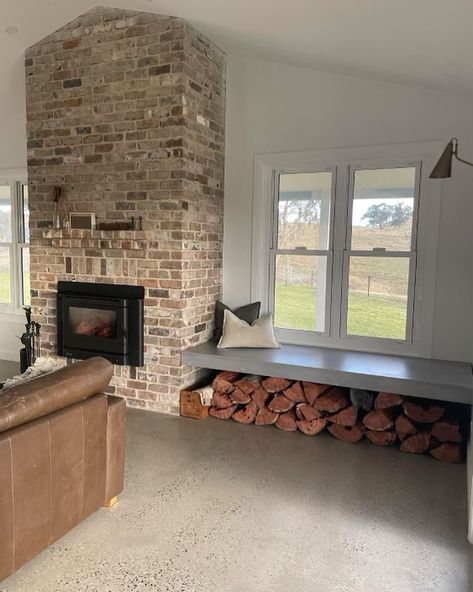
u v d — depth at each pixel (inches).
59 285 159.6
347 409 130.3
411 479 110.1
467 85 122.3
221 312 159.9
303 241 157.2
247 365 138.3
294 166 154.6
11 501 70.4
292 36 121.3
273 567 78.3
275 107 154.3
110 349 150.7
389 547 84.0
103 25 144.0
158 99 138.9
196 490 102.8
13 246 209.8
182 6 122.9
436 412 122.0
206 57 147.1
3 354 211.9
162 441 128.6
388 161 142.0
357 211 148.6
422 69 119.2
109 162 147.3
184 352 144.8
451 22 87.2
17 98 182.5
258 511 95.0
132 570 77.1
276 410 138.6
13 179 205.2
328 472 112.8
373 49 114.1
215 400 146.2
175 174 138.8
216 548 83.0
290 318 161.3
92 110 148.1
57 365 94.4
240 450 124.1
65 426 80.0
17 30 147.4
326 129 148.4
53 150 155.3
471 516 85.7
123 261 148.6
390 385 122.2
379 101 141.2
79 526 88.8
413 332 143.5
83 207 152.6
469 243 134.1
